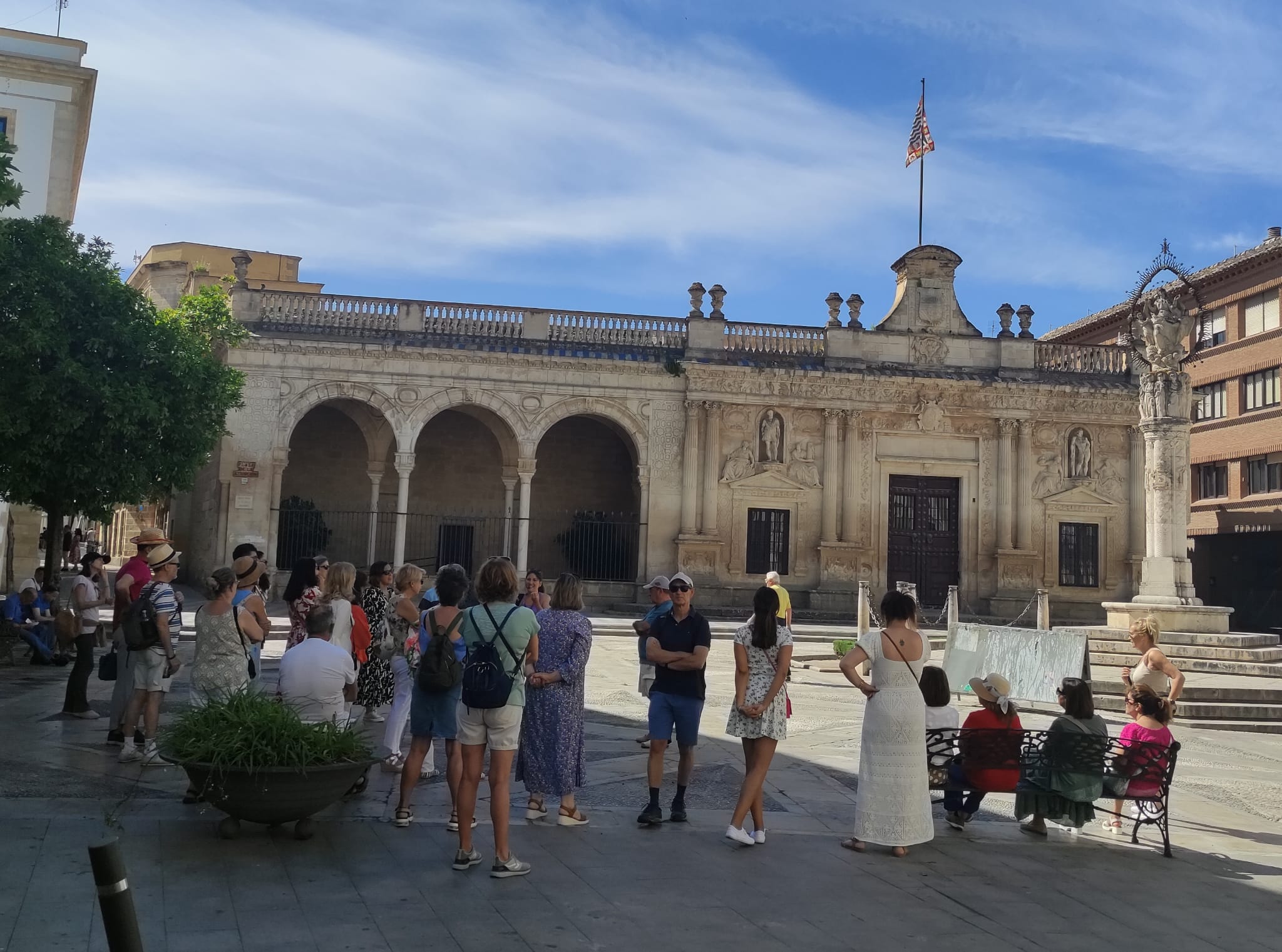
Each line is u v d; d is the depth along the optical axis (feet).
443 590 33.22
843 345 137.08
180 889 26.21
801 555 135.03
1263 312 154.71
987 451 139.33
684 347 135.23
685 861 30.86
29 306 76.07
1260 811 43.50
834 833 35.19
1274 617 134.62
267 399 122.31
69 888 25.71
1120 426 141.28
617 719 57.41
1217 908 29.43
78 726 47.60
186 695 59.88
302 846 30.50
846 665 33.14
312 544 129.29
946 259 140.46
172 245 193.47
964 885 30.09
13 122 113.39
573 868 29.50
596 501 148.25
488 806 36.73
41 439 75.46
